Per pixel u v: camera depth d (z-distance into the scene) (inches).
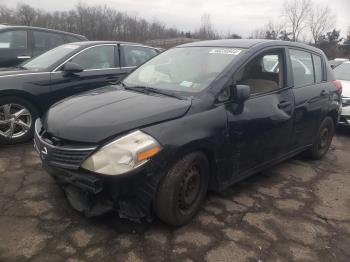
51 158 117.6
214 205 142.9
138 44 266.7
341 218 141.0
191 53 163.2
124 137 110.6
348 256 117.5
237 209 141.2
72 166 112.3
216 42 168.4
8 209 131.5
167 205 117.7
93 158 109.2
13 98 195.6
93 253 110.3
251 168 152.8
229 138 134.9
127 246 114.3
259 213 139.5
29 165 172.1
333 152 229.1
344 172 191.8
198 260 110.2
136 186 111.1
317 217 140.3
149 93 140.8
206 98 132.0
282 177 177.9
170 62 163.2
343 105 271.0
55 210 132.0
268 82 159.9
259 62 154.3
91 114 120.4
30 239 115.1
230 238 121.9
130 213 114.5
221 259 111.3
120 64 247.1
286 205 147.9
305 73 186.2
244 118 140.2
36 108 205.5
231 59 147.7
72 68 209.2
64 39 320.2
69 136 114.0
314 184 172.1
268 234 126.0
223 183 140.0
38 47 303.3
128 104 126.6
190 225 127.7
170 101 129.1
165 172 115.6
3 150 191.2
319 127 197.3
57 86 210.7
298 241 123.3
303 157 209.6
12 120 197.3
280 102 160.4
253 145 147.8
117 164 107.5
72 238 116.6
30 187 149.0
